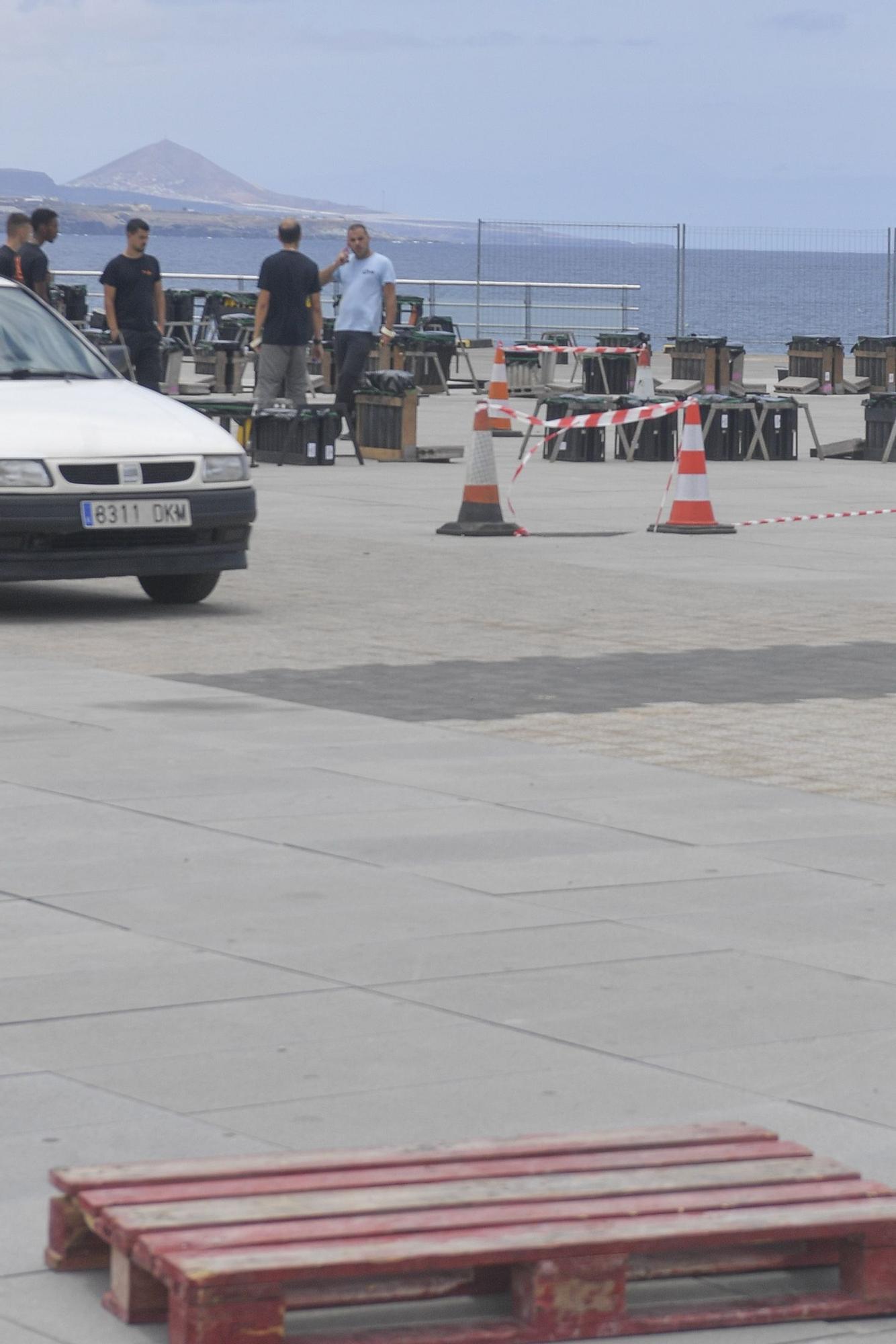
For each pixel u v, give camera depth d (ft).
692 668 46.16
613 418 91.15
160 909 26.94
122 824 31.24
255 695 42.04
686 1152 17.37
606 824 31.78
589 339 195.93
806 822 32.22
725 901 27.66
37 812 31.91
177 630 50.85
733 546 70.59
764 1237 15.80
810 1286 16.69
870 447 112.37
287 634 50.37
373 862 29.27
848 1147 19.35
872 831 31.71
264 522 75.05
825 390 171.94
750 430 110.83
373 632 50.72
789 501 87.30
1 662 45.88
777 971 24.73
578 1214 15.89
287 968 24.59
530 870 28.99
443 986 23.97
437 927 26.25
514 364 158.51
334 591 58.13
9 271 97.14
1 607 54.95
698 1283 16.74
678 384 160.45
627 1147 17.42
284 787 33.81
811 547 70.44
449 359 157.58
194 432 53.36
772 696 42.93
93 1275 16.66
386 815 32.01
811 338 172.65
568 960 25.00
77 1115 19.94
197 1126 19.63
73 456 51.26
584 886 28.25
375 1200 15.99
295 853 29.73
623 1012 23.17
